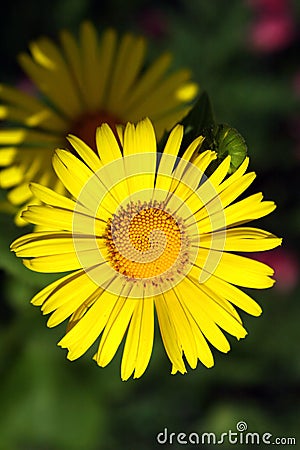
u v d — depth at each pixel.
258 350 0.43
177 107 0.35
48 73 0.34
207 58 0.44
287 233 0.45
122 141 0.29
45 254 0.29
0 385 0.41
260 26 0.46
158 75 0.35
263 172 0.46
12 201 0.33
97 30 0.46
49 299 0.29
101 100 0.34
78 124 0.34
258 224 0.45
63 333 0.40
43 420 0.42
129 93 0.34
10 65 0.46
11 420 0.41
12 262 0.33
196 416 0.45
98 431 0.42
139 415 0.44
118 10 0.47
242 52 0.46
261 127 0.45
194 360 0.30
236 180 0.29
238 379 0.44
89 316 0.30
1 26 0.46
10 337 0.40
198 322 0.30
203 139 0.29
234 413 0.45
